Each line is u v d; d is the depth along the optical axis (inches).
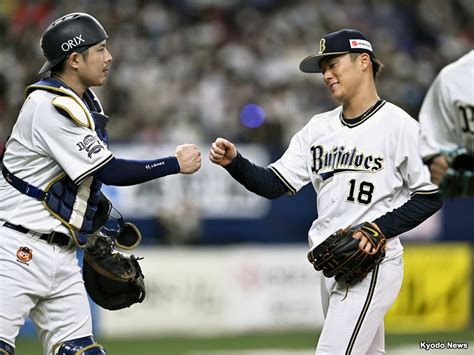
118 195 1891.0
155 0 2596.0
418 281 1953.7
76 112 753.0
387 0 2802.7
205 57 2443.4
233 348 1606.8
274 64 2474.2
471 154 685.9
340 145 781.9
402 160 757.9
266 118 2240.4
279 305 1935.3
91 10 2504.9
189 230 1935.3
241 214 1972.2
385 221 751.7
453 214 2042.3
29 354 1536.7
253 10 2647.6
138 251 1863.9
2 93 2212.1
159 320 1862.7
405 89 2536.9
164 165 782.5
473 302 2000.5
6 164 781.3
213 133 2187.5
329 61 781.3
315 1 2741.1
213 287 1904.5
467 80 676.7
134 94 2251.5
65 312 788.6
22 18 2426.2
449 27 2817.4
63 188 772.6
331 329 767.1
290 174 822.5
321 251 757.9
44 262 770.2
